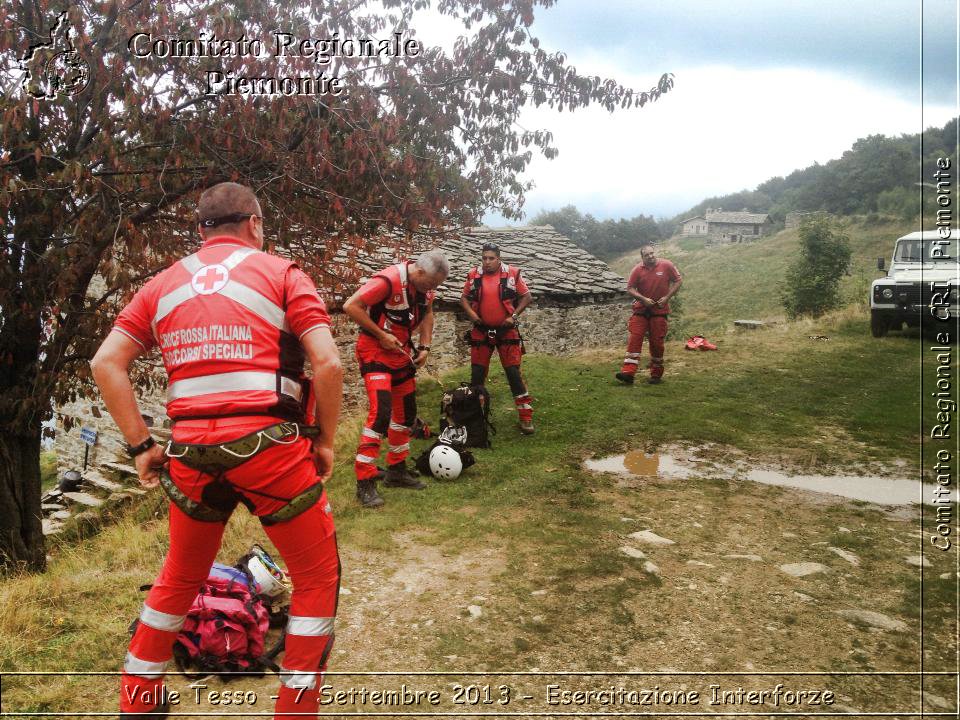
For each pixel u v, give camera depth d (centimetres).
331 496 574
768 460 674
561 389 959
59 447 1614
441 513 532
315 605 226
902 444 724
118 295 647
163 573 227
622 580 410
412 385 579
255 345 215
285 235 699
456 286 1514
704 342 1236
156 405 1336
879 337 1320
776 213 9931
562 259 2136
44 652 327
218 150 638
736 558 445
